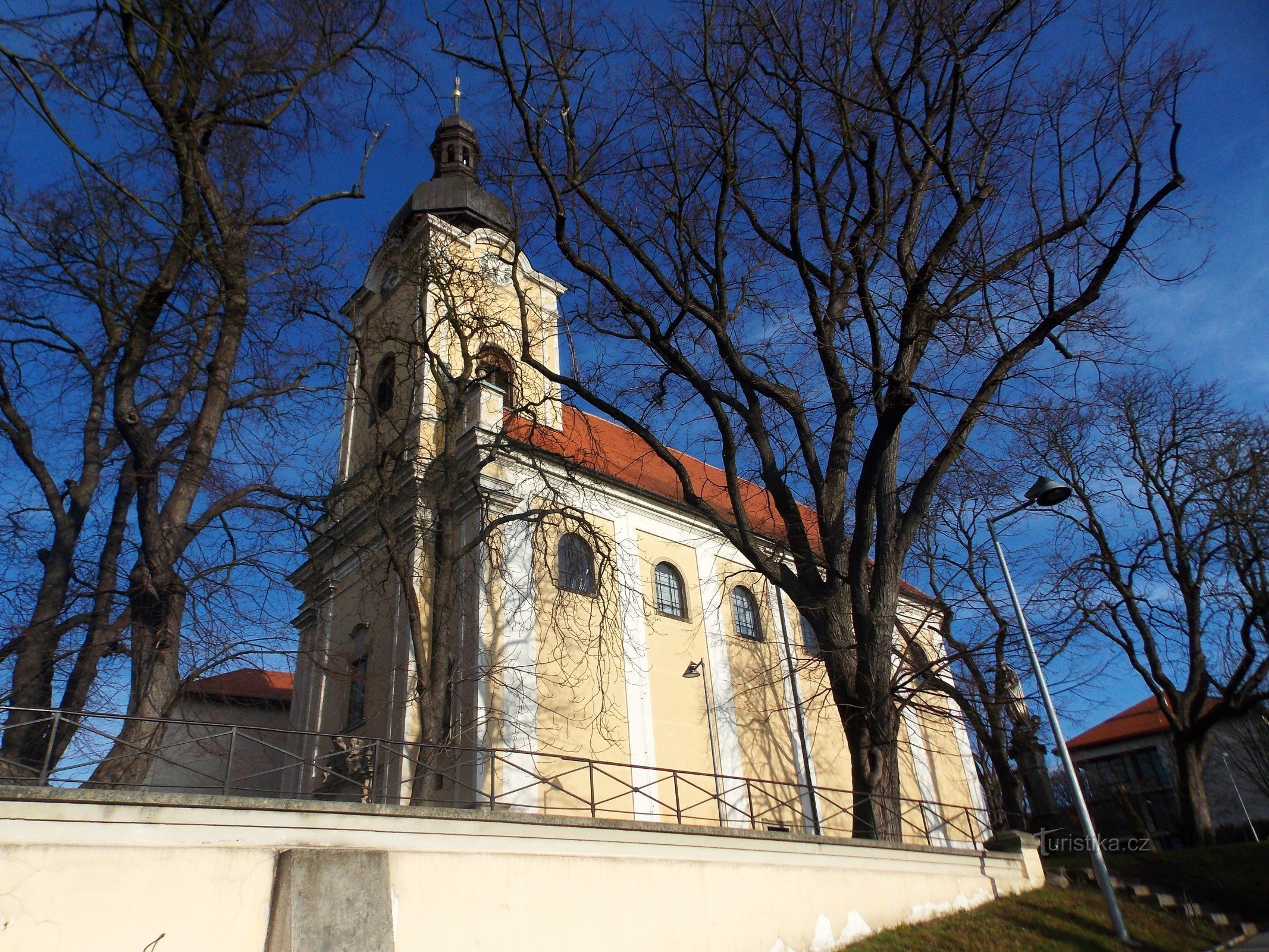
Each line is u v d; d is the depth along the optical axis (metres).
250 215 12.86
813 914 10.79
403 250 18.00
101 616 10.84
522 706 16.36
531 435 17.08
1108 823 40.03
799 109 14.39
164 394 12.90
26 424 12.20
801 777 20.70
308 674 20.28
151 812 6.85
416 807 8.15
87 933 6.30
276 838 7.32
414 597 15.21
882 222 14.48
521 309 15.81
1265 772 35.62
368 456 21.23
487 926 8.05
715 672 20.31
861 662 13.43
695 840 10.09
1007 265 13.21
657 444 14.66
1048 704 13.65
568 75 13.50
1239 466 22.06
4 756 9.84
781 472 14.70
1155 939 11.92
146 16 10.01
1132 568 22.67
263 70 11.87
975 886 13.32
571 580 18.77
